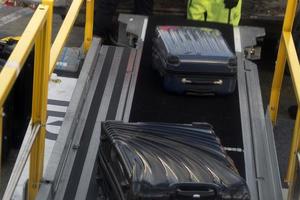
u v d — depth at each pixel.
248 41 5.04
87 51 4.80
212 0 5.54
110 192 3.41
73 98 4.16
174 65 4.25
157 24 5.22
